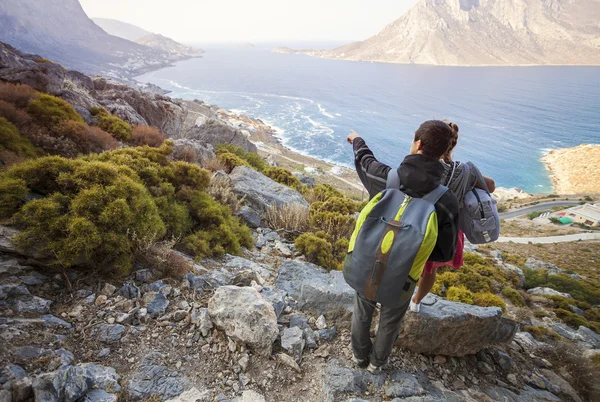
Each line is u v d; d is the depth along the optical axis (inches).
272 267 216.2
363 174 105.0
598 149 5748.0
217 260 193.5
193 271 161.9
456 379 134.9
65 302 118.7
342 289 156.0
